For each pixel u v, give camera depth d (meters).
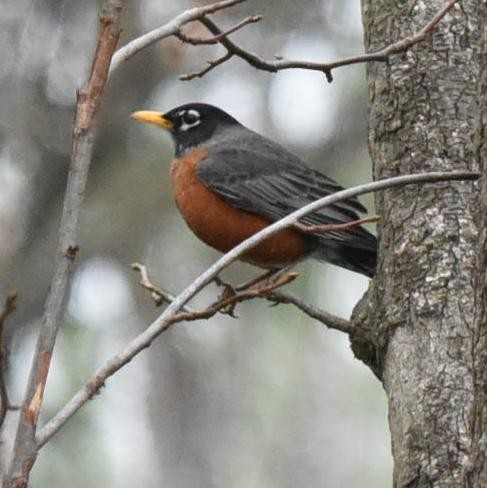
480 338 4.80
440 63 7.01
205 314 5.43
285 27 12.78
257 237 5.33
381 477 13.43
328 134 12.91
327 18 12.80
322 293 11.91
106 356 12.23
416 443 6.06
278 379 13.23
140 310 12.57
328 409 13.55
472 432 4.78
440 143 6.86
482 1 5.12
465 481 4.82
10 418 10.73
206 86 12.97
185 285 12.68
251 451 13.14
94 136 4.84
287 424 13.28
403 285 6.58
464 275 6.46
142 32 12.77
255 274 12.73
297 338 13.02
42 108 12.93
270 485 13.14
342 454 13.44
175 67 12.79
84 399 4.66
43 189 12.90
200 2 12.16
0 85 12.85
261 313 13.04
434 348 6.30
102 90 4.88
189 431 13.00
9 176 12.91
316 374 13.53
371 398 13.62
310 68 6.70
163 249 12.80
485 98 5.02
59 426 4.54
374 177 7.11
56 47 12.99
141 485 12.65
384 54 6.61
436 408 6.10
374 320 6.75
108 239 12.73
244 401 13.17
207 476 12.90
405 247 6.65
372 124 7.18
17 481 4.34
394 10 7.24
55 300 4.64
